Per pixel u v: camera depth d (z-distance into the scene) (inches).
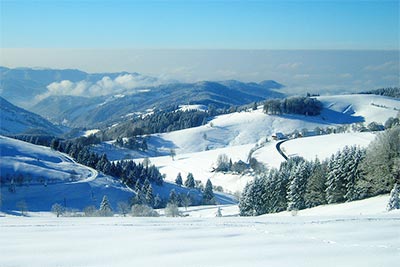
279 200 2669.8
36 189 4372.5
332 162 2417.6
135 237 823.1
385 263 597.9
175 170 7450.8
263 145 7327.8
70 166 5497.1
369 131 7436.0
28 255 676.1
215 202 4832.7
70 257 660.7
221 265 602.9
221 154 7140.8
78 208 4158.5
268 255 654.5
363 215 1162.6
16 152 5526.6
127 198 4608.8
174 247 725.9
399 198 1665.8
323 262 608.7
